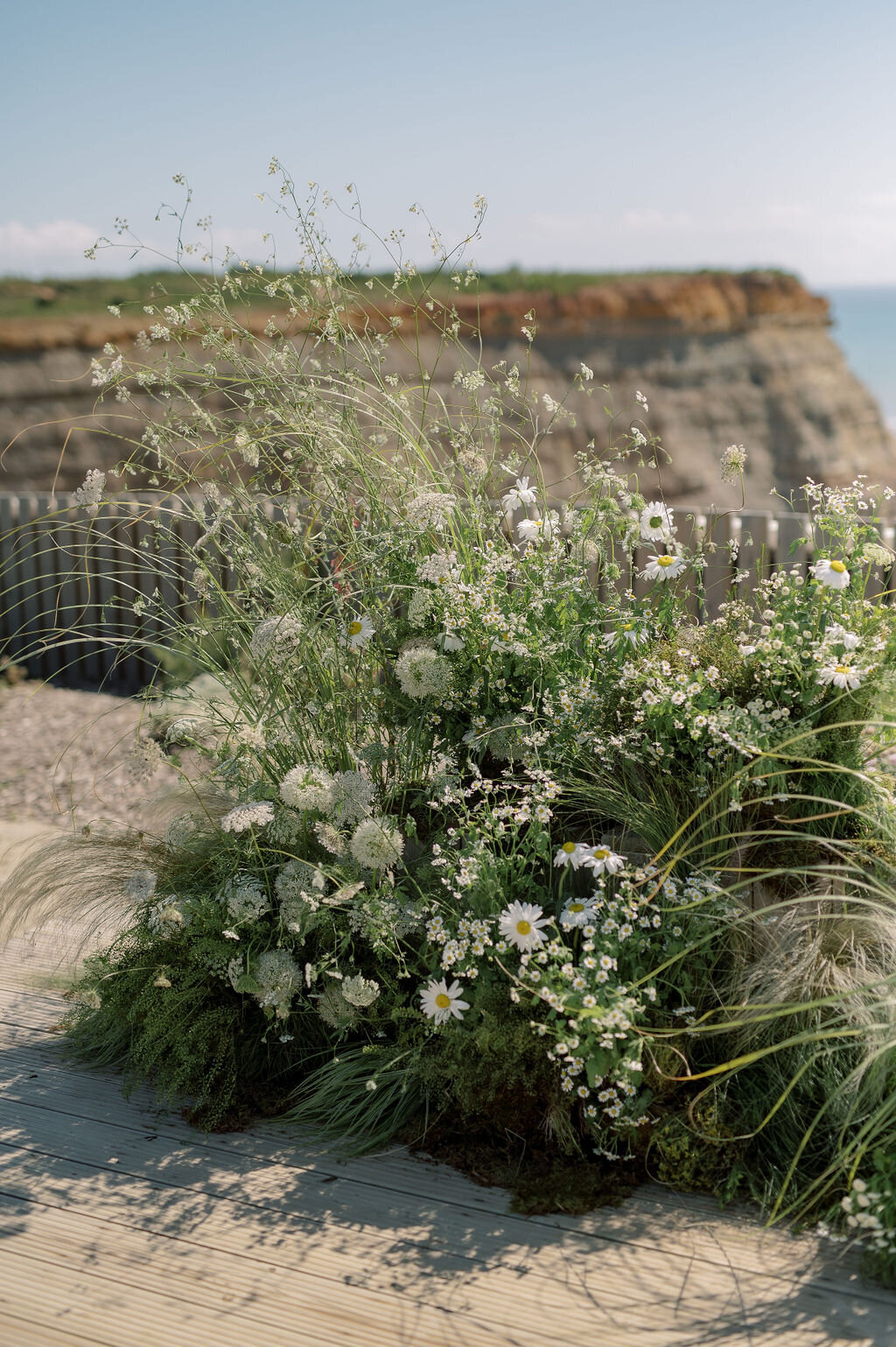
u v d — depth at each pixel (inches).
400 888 99.3
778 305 1317.7
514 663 106.5
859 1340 67.1
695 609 140.7
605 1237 77.6
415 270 115.9
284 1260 75.9
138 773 105.7
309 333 114.7
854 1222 73.8
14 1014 113.0
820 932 88.9
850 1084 79.2
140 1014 100.4
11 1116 94.7
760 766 91.2
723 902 89.5
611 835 101.0
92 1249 77.4
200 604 116.8
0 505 285.3
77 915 112.3
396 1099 93.2
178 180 107.0
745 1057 77.4
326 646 111.2
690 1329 68.5
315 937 100.2
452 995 88.0
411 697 105.5
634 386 1181.7
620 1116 81.8
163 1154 89.1
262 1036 97.2
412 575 107.8
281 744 108.1
